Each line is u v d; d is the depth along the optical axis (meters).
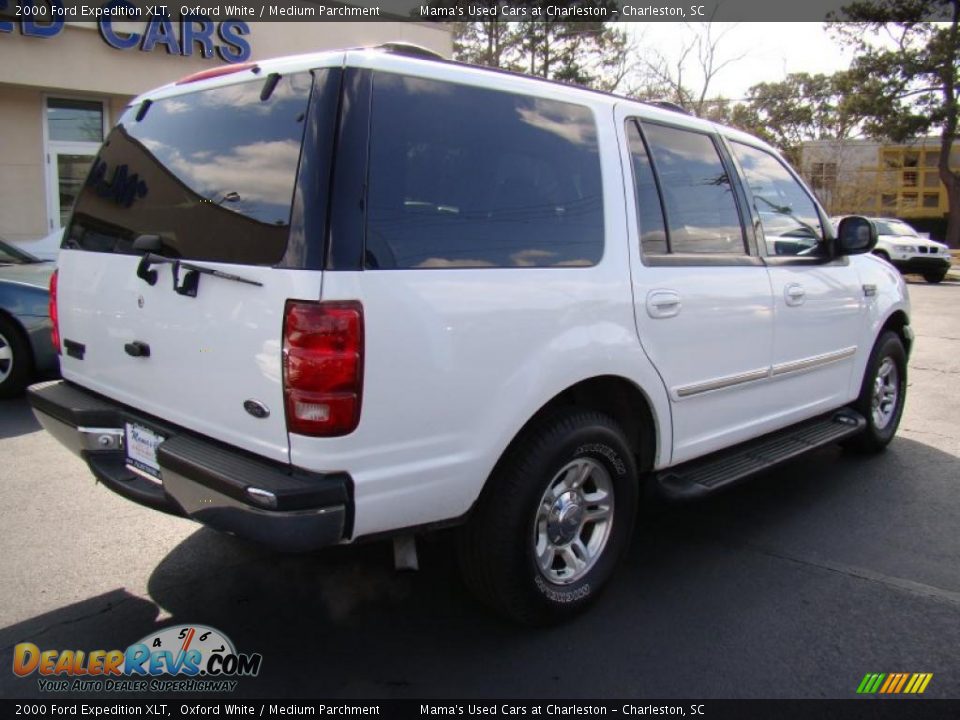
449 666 2.86
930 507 4.47
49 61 12.01
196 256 2.71
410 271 2.50
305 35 13.88
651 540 3.98
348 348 2.34
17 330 6.19
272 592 3.37
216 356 2.60
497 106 2.88
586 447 3.04
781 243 4.21
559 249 2.96
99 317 3.17
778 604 3.34
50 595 3.30
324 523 2.38
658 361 3.29
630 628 3.13
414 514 2.59
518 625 3.12
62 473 4.70
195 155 2.84
